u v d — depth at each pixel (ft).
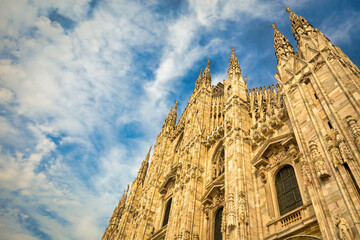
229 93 109.60
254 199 71.15
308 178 51.75
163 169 157.99
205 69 174.40
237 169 76.54
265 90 100.22
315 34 75.00
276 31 96.84
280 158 70.79
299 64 72.79
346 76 56.95
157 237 114.83
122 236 172.35
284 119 77.25
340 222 41.78
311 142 54.49
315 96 62.75
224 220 69.77
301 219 55.93
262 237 62.85
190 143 123.85
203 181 104.63
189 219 89.56
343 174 45.85
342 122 51.62
